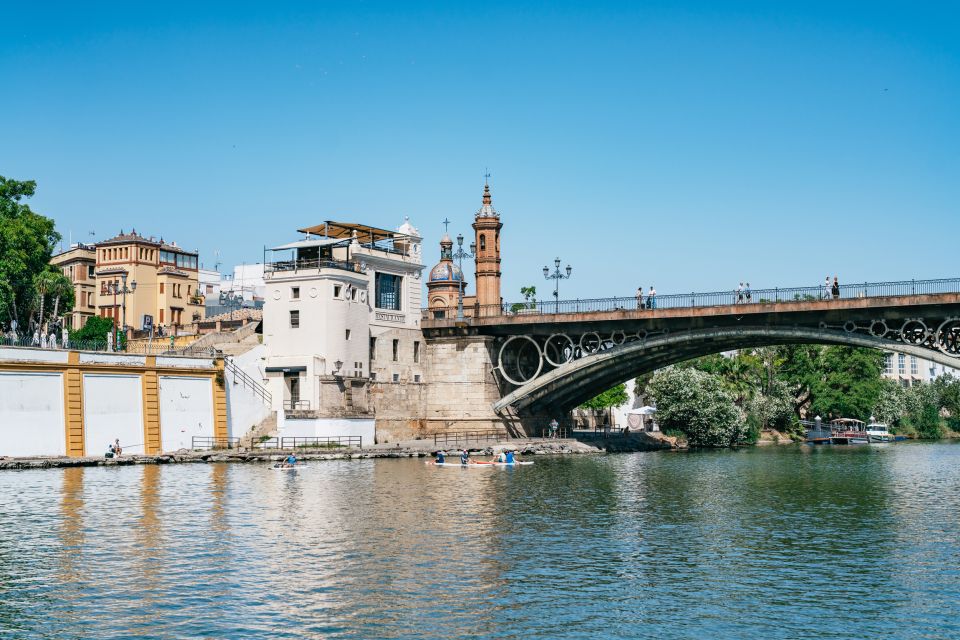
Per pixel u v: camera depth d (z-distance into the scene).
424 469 66.94
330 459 74.38
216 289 144.75
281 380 84.31
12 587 29.77
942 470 70.94
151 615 27.02
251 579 30.86
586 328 86.75
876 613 27.66
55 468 62.53
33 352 64.38
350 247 87.94
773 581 31.27
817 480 62.06
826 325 76.94
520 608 28.00
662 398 106.81
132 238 127.00
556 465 73.69
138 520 41.25
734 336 79.19
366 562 33.44
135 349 94.62
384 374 90.12
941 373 198.75
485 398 90.94
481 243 97.50
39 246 86.31
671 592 29.80
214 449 73.88
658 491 54.56
